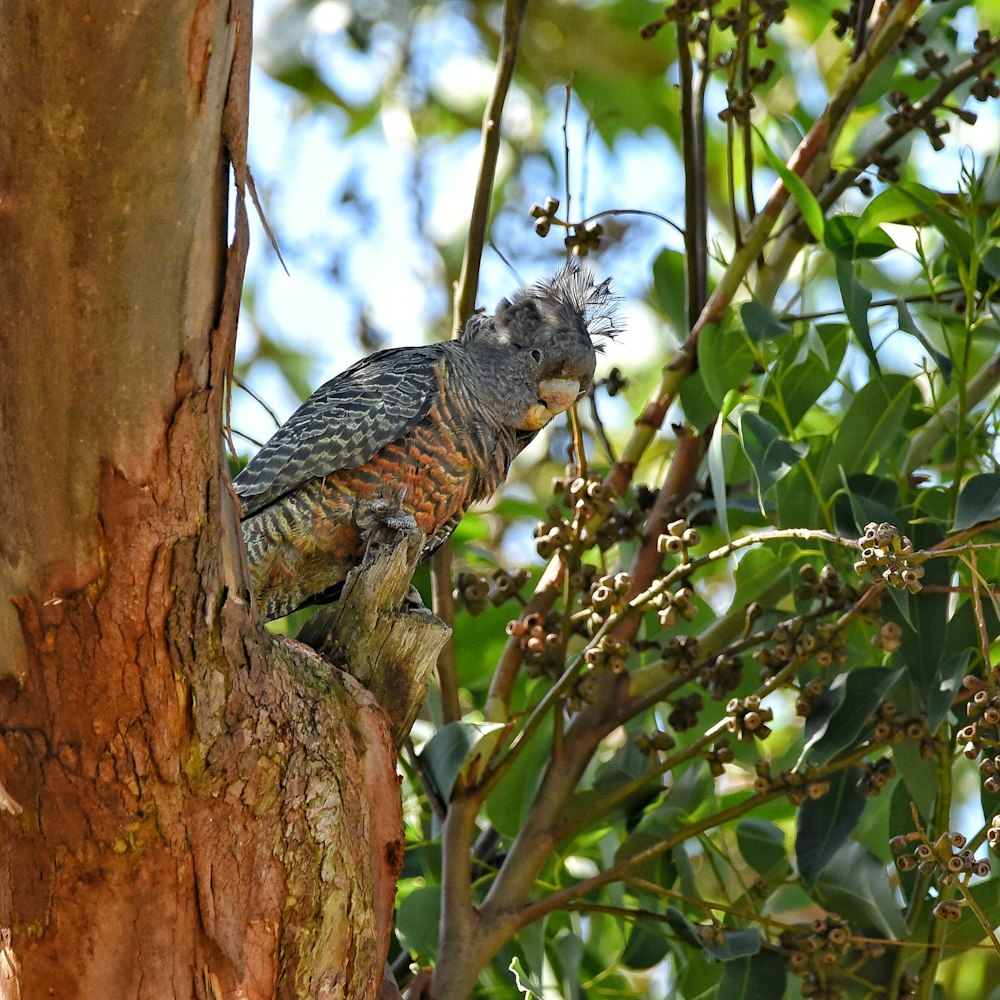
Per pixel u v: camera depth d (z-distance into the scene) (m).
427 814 10.69
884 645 8.26
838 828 8.96
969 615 8.82
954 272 10.73
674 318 10.92
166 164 5.25
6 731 6.05
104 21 5.00
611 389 10.75
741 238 10.25
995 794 8.98
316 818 6.48
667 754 10.55
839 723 8.65
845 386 10.19
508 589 9.89
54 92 5.11
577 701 9.02
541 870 9.66
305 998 6.42
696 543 8.42
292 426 10.04
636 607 8.52
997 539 9.19
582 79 17.09
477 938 8.86
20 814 6.12
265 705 6.39
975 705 7.61
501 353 10.64
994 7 14.90
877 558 7.21
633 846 9.67
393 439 9.73
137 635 5.89
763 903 9.69
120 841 6.11
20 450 5.65
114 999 6.22
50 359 5.50
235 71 5.34
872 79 11.07
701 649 9.69
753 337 9.45
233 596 6.20
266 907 6.33
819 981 8.73
